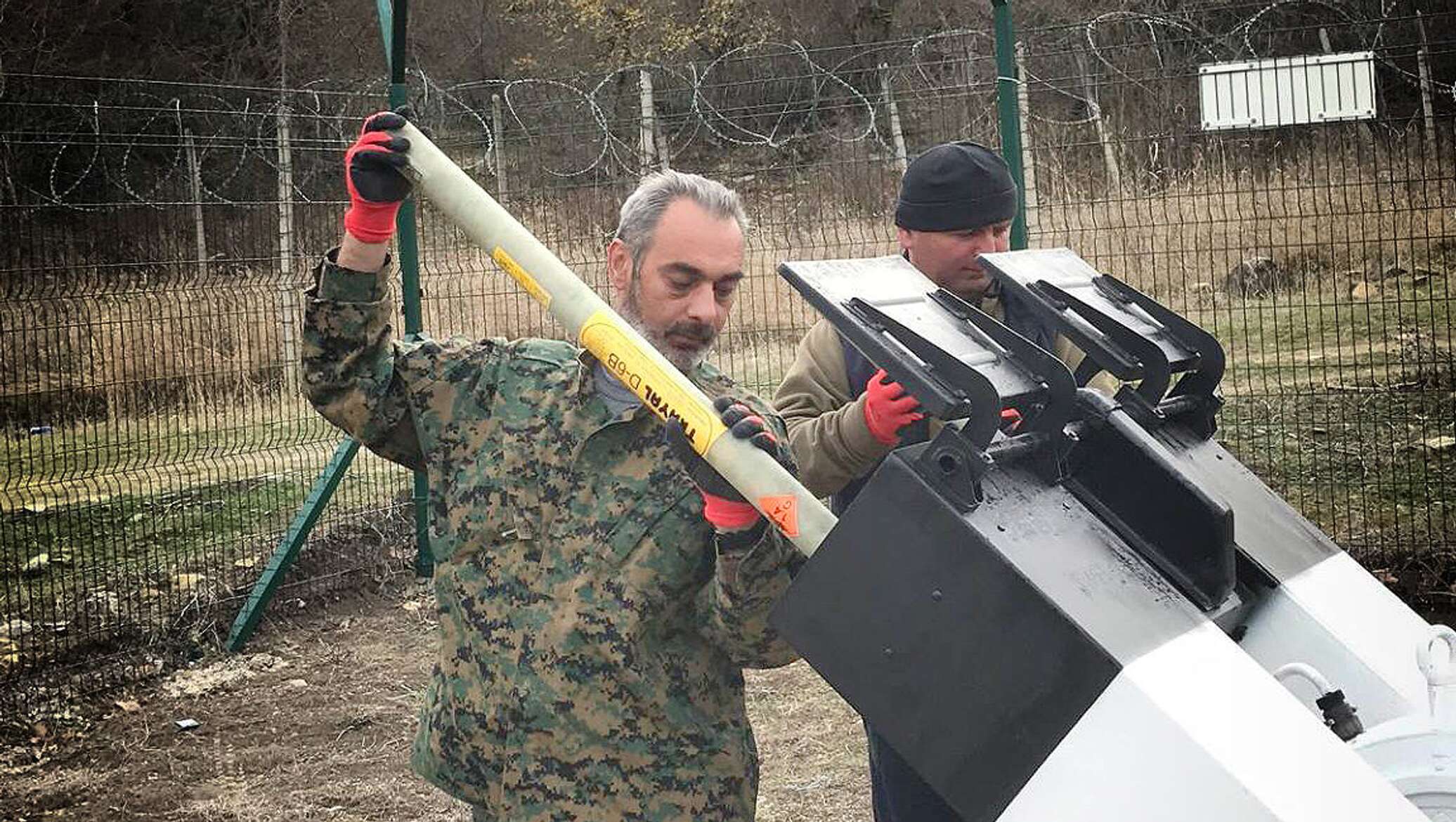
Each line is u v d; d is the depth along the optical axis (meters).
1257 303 10.10
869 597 1.95
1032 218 8.42
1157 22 8.46
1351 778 1.76
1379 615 2.44
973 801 1.88
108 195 8.88
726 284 2.39
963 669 1.89
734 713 2.41
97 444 7.52
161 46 18.50
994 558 1.86
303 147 9.21
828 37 19.95
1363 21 7.40
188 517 8.20
